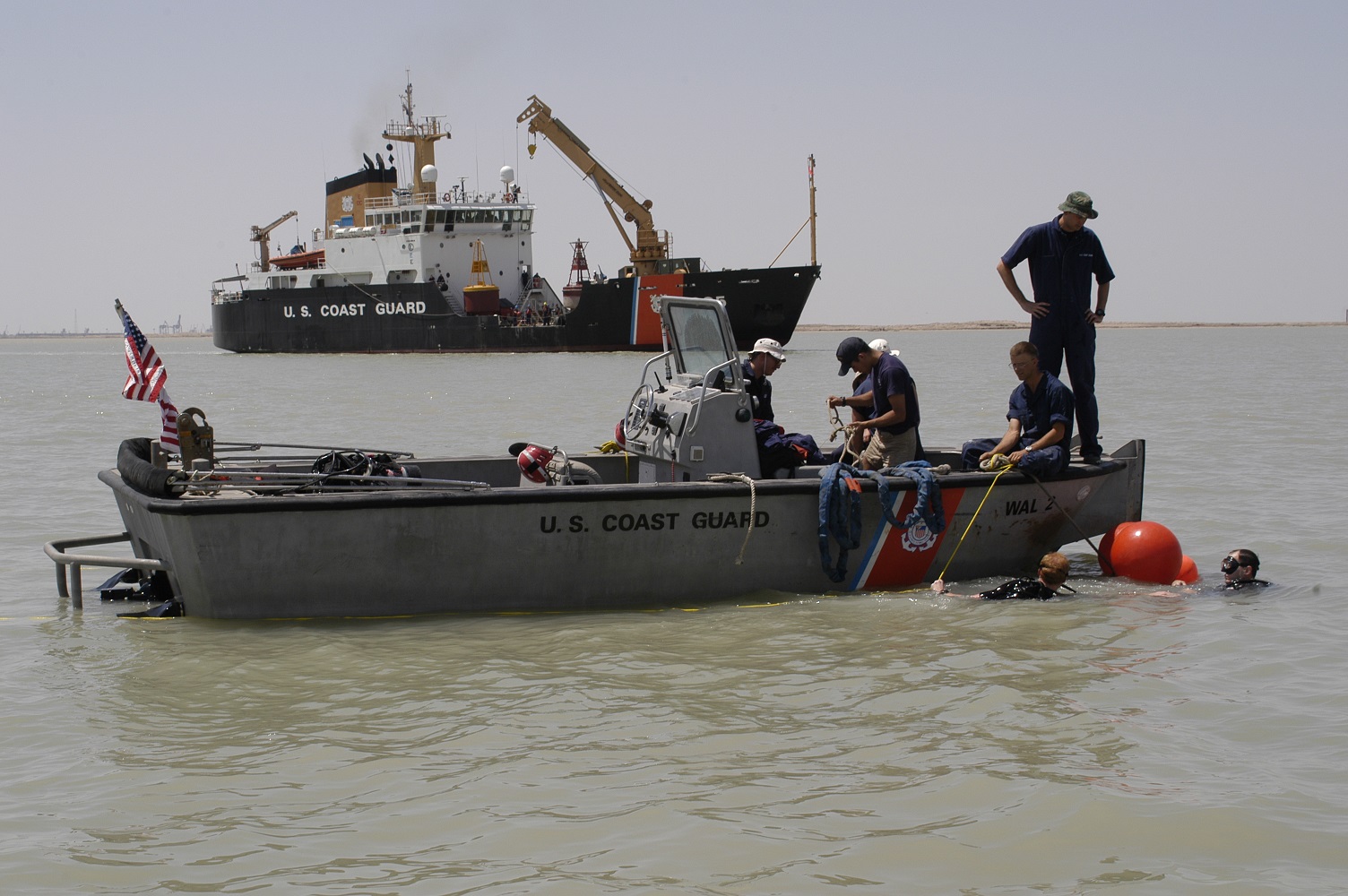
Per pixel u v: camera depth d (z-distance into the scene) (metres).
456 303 54.69
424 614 7.59
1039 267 8.80
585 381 35.31
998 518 8.55
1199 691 6.08
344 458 8.47
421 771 5.08
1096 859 4.25
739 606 7.93
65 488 13.59
